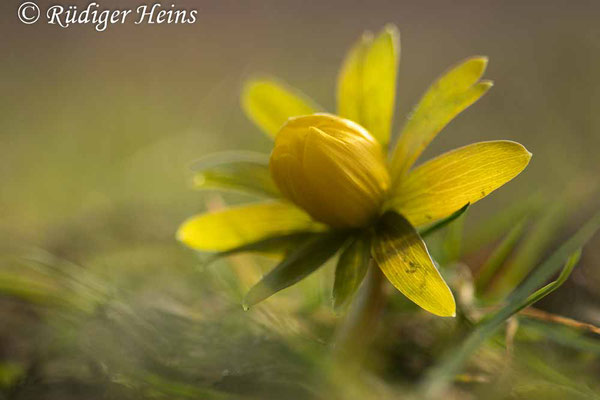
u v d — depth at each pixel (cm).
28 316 22
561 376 20
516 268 23
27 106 40
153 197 30
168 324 21
